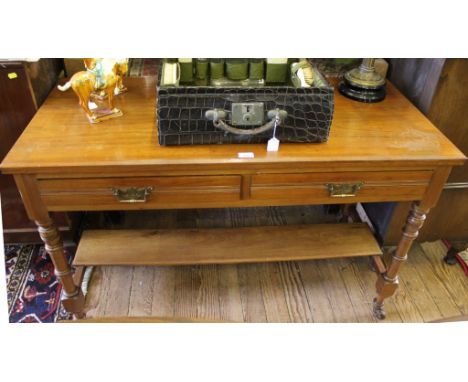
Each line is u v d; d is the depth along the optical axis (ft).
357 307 5.23
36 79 4.22
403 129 4.02
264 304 5.22
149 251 4.71
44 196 3.55
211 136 3.62
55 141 3.60
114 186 3.55
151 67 5.00
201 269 5.67
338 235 5.06
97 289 5.32
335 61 5.11
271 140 3.61
